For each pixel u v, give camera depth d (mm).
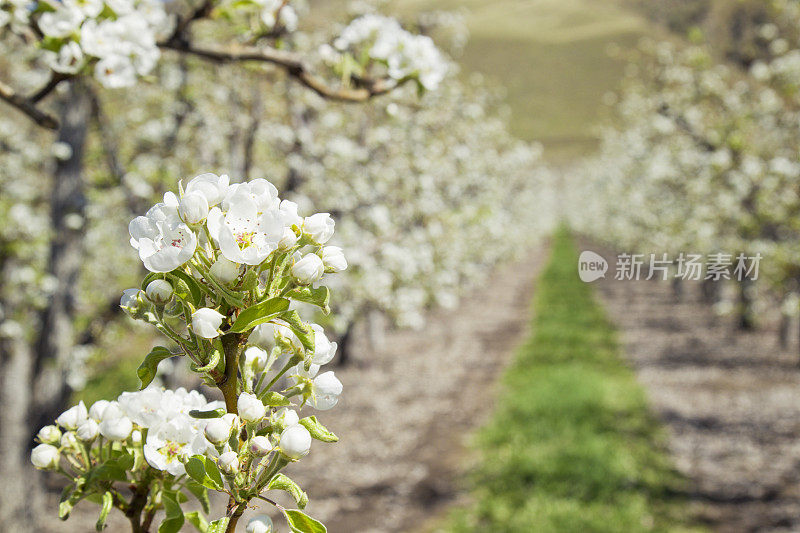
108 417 1406
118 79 2271
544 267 34250
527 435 11266
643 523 8352
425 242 13438
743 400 13227
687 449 10938
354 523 9117
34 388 7148
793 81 12664
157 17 2490
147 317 1190
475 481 10047
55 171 6859
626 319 21609
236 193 1129
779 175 13117
